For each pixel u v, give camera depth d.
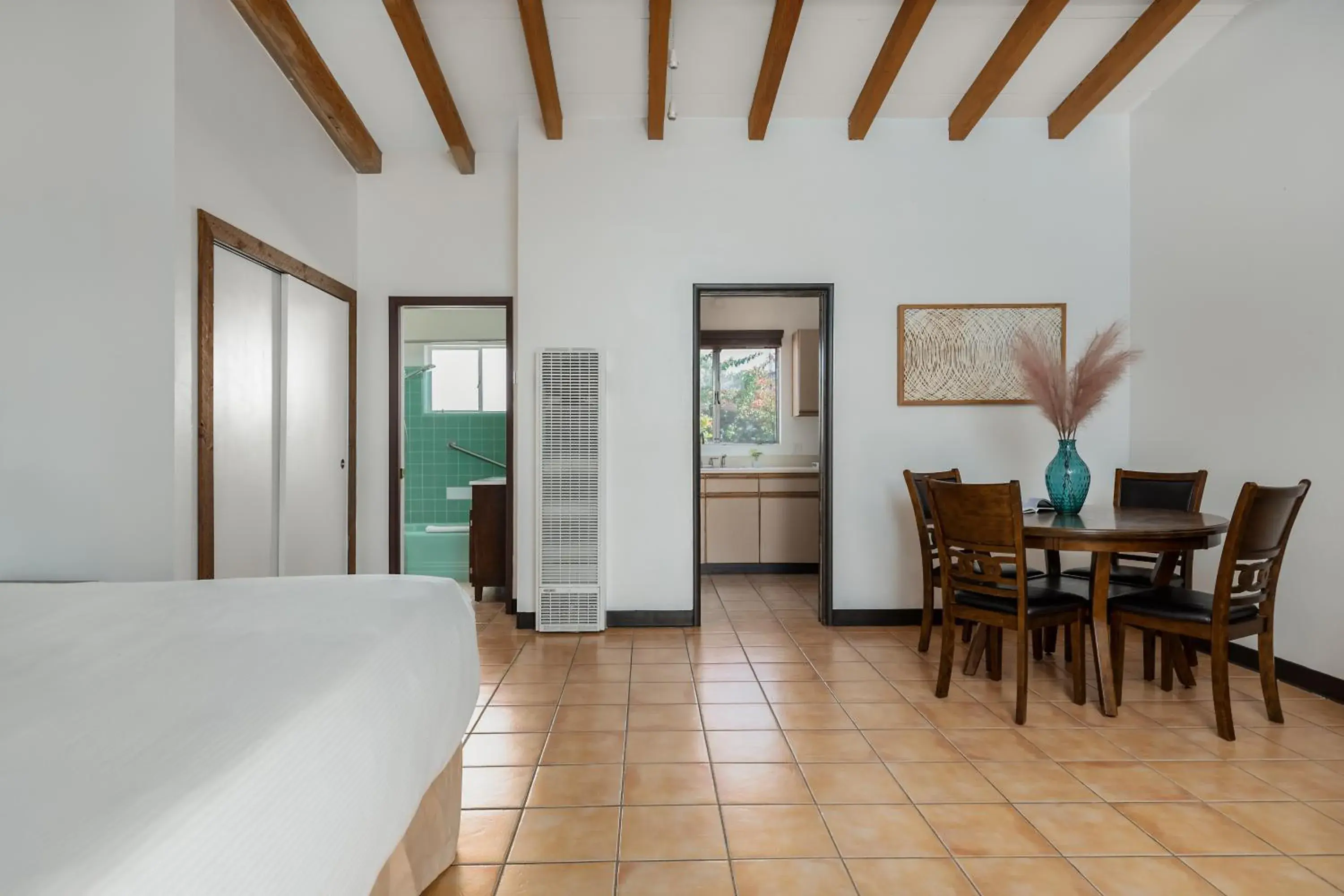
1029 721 2.76
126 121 2.77
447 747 1.60
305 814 0.90
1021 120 4.23
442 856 1.77
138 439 2.78
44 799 0.72
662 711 2.86
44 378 2.78
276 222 3.55
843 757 2.44
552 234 4.18
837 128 4.22
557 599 4.08
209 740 0.88
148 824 0.68
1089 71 3.84
